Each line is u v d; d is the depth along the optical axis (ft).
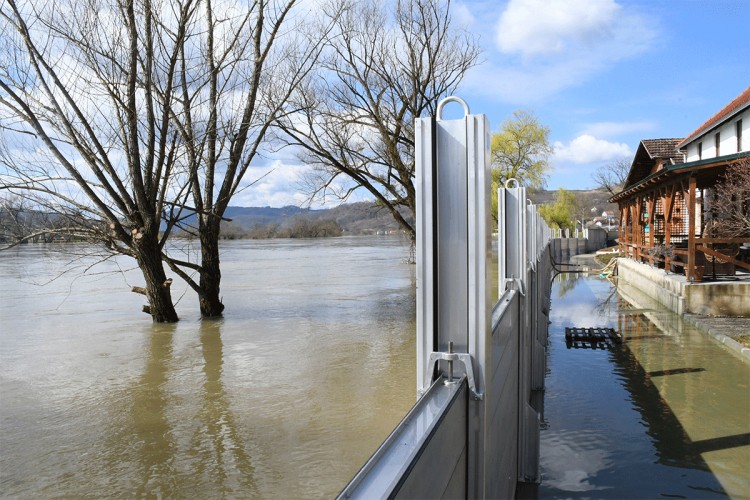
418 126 6.78
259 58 47.09
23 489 16.31
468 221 6.73
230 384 26.71
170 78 41.16
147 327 41.98
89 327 42.27
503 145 150.00
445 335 6.89
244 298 58.08
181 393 25.43
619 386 26.23
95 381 27.48
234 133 47.01
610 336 36.76
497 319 9.58
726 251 49.93
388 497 3.29
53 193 38.29
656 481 16.25
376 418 21.76
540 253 33.73
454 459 5.79
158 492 16.05
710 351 32.65
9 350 34.50
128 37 41.34
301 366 29.76
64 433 20.72
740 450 18.42
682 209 83.35
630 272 75.97
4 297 61.67
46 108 37.65
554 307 55.77
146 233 42.37
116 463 18.02
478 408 6.73
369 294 60.29
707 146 81.51
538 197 184.55
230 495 15.79
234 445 19.39
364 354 32.09
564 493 15.64
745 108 61.26
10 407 23.72
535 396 24.77
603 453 18.51
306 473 17.16
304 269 97.86
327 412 22.52
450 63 66.74
